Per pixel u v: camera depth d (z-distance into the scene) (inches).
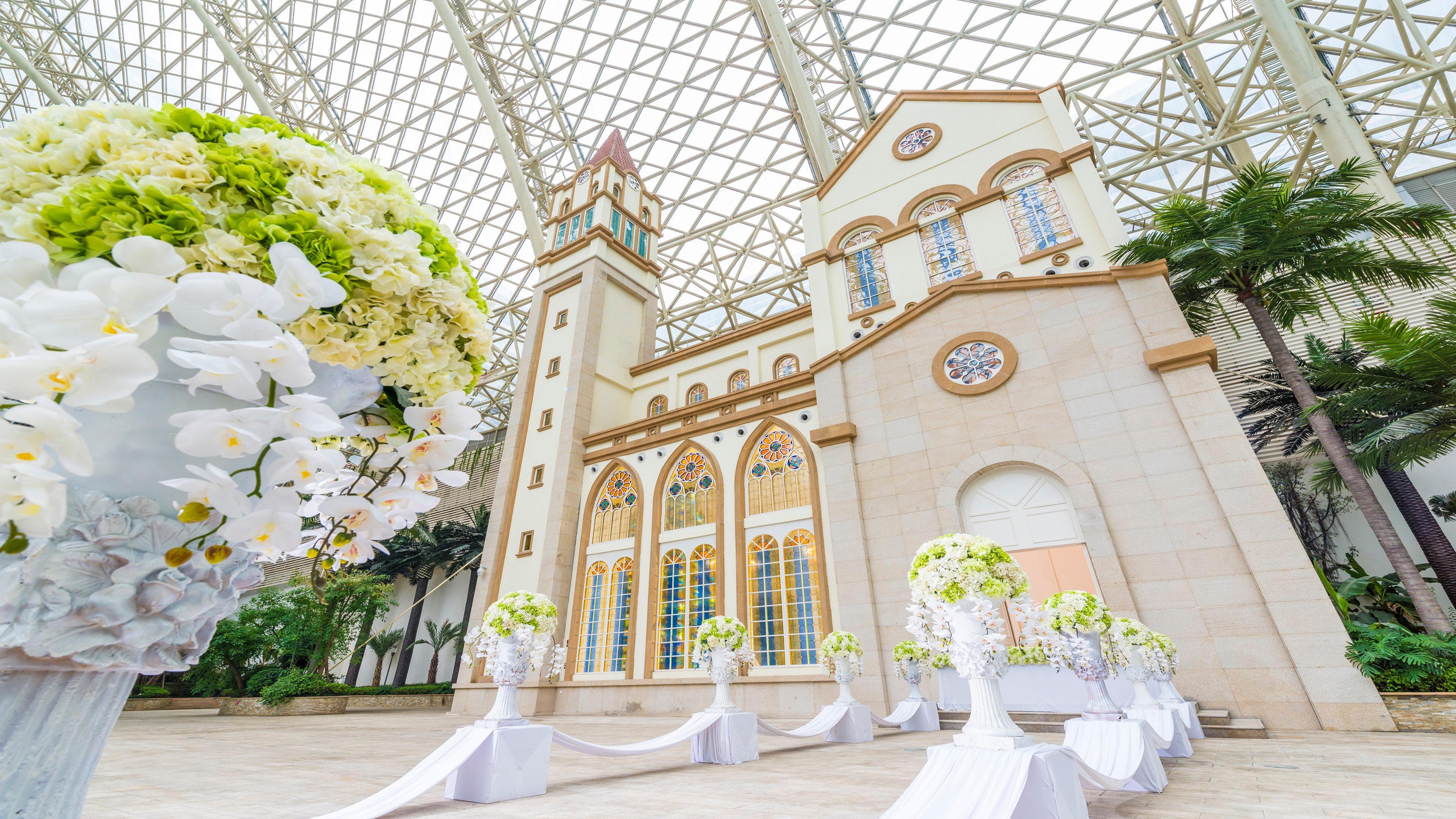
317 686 845.8
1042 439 477.4
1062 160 577.9
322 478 63.2
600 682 617.9
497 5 1141.1
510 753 201.8
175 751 351.9
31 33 1395.2
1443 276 632.4
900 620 479.5
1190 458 420.2
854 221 692.1
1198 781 211.0
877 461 543.8
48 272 51.0
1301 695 349.1
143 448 52.4
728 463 649.0
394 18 1209.4
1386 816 157.5
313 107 1400.1
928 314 571.5
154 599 48.7
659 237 1071.6
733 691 540.1
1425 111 738.8
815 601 541.3
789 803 189.3
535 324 928.9
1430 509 577.9
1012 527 470.3
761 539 594.9
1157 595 401.7
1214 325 754.8
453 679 1084.5
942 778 133.7
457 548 1093.1
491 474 1207.6
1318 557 603.5
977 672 142.3
